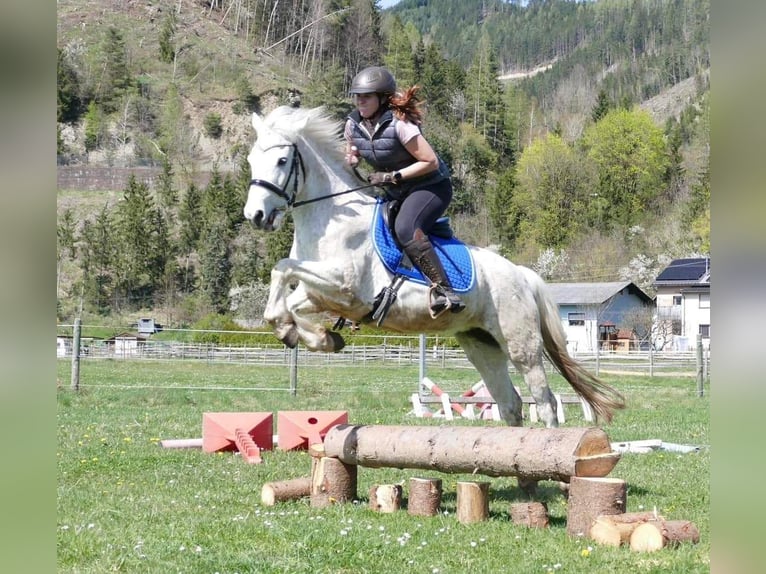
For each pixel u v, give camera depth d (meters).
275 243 76.31
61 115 110.19
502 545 5.41
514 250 84.31
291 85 121.12
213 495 7.07
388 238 6.81
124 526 5.83
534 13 183.12
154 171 103.31
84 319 75.75
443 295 6.79
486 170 102.06
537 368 7.46
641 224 82.00
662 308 60.09
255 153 6.71
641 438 12.74
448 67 120.56
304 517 6.17
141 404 17.34
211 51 127.38
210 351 36.19
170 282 81.88
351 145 6.95
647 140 88.19
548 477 5.86
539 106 129.62
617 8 169.00
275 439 11.20
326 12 132.50
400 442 6.38
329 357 36.00
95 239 83.94
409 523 6.02
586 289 58.72
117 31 120.75
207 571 4.73
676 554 5.11
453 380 27.44
